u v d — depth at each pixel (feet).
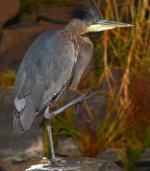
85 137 43.32
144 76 44.21
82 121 43.70
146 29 45.39
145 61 44.78
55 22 54.34
